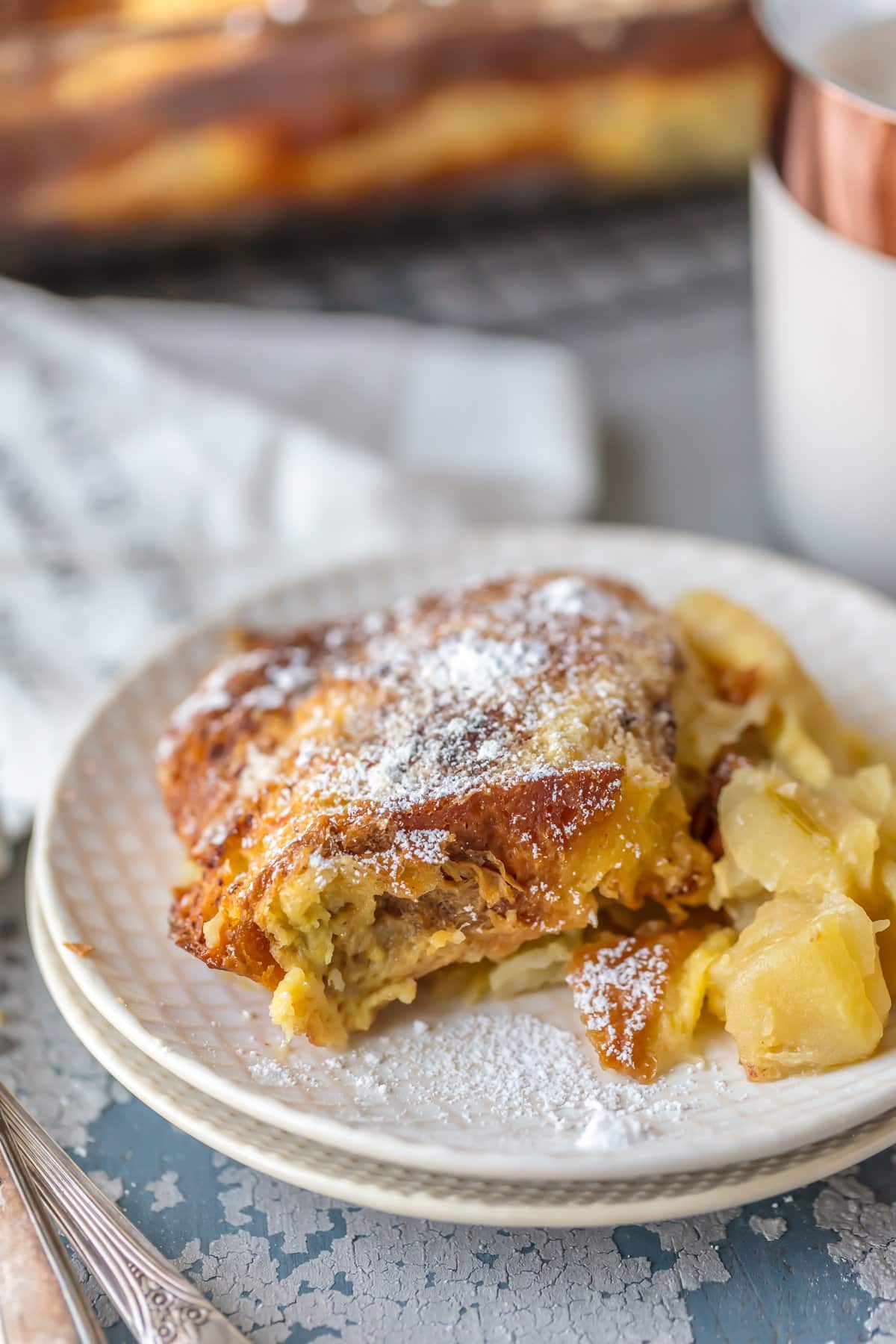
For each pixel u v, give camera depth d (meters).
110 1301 0.40
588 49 0.73
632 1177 0.39
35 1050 0.45
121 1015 0.42
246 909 0.42
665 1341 0.39
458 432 0.65
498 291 0.78
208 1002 0.43
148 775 0.49
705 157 0.79
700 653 0.49
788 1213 0.41
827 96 0.50
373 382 0.68
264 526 0.60
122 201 0.74
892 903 0.43
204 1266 0.41
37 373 0.66
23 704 0.54
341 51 0.71
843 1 0.53
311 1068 0.42
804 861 0.43
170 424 0.63
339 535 0.60
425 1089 0.41
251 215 0.77
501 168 0.77
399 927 0.43
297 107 0.72
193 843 0.46
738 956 0.42
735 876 0.44
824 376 0.54
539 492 0.62
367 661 0.47
